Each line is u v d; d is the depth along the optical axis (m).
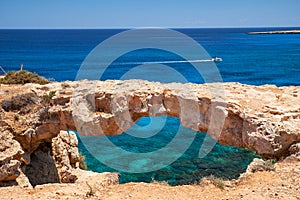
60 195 10.87
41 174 20.14
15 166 15.77
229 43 166.00
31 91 20.03
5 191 11.63
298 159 13.02
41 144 21.19
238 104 15.88
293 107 15.58
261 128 14.47
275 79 61.06
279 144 14.05
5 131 17.64
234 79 61.47
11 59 99.19
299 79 60.59
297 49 128.00
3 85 23.11
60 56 105.88
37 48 140.88
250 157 25.16
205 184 11.85
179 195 10.87
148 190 11.38
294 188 10.39
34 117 18.64
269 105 15.87
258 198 9.84
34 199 10.51
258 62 89.31
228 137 16.23
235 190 11.04
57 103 19.00
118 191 11.39
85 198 10.75
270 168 12.41
